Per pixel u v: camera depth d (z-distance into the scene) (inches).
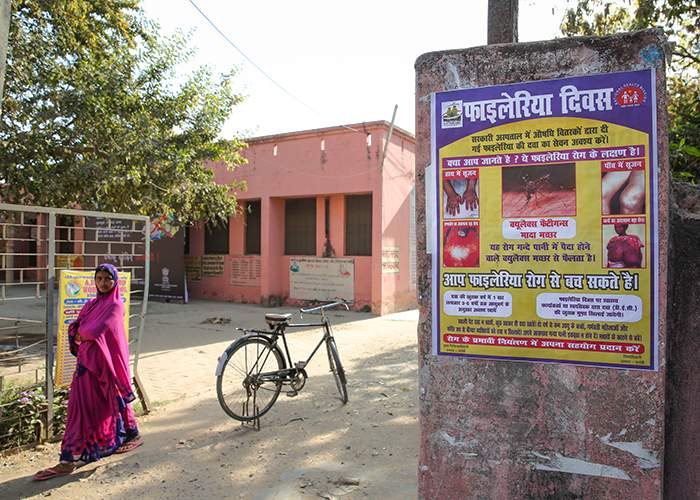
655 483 84.4
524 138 90.9
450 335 95.4
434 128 96.0
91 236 593.9
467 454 94.5
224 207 464.4
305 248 586.6
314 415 197.0
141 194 357.4
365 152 523.8
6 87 291.4
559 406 89.4
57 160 319.3
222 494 134.1
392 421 188.7
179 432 180.9
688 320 90.5
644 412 85.0
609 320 86.7
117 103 337.7
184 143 402.6
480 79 93.4
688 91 259.1
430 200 96.3
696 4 234.4
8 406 167.2
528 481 90.9
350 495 131.7
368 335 397.7
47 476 144.1
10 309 526.9
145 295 202.2
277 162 577.9
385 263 524.7
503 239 92.1
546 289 90.0
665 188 84.0
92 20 348.8
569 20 276.4
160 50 392.5
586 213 87.6
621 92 85.7
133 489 137.9
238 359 190.1
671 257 91.4
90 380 149.2
